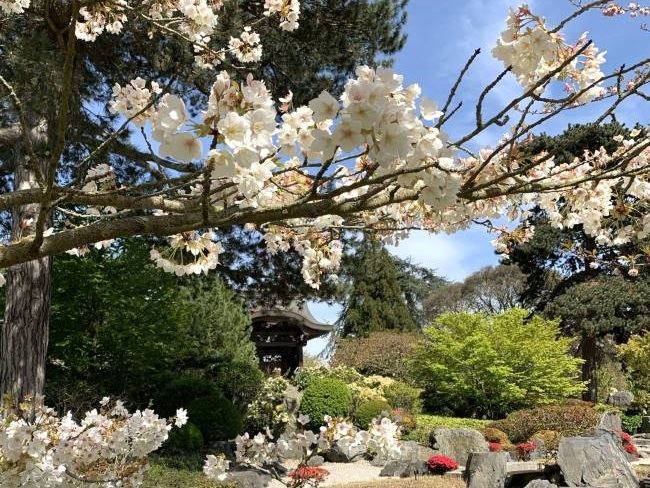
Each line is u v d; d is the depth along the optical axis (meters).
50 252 1.68
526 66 1.85
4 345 7.17
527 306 20.56
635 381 18.61
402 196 1.71
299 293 9.84
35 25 5.70
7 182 9.65
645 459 11.18
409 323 26.16
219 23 5.96
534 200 2.60
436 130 1.43
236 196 1.89
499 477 8.62
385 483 9.37
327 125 1.46
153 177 6.55
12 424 2.36
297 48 7.43
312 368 16.72
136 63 6.67
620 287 17.83
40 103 5.62
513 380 15.71
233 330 13.98
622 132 13.82
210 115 1.26
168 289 10.52
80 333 9.76
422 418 14.06
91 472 2.61
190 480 7.69
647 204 2.50
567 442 8.25
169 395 10.71
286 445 3.04
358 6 7.80
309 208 1.69
